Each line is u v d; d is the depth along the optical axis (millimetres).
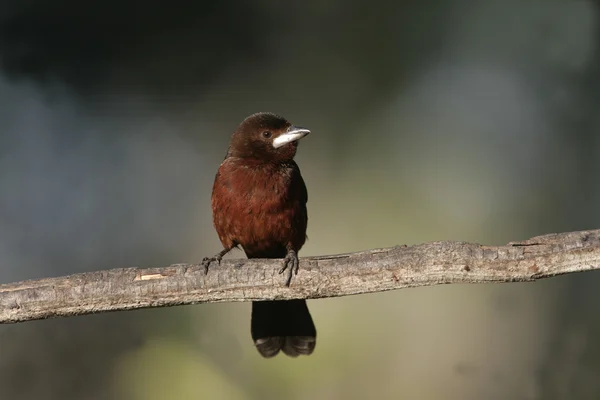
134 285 6750
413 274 6664
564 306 11898
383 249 6801
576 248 6523
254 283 6824
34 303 6637
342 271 6770
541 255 6543
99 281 6727
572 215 12602
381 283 6719
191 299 6832
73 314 6742
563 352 11648
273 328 8891
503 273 6570
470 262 6582
